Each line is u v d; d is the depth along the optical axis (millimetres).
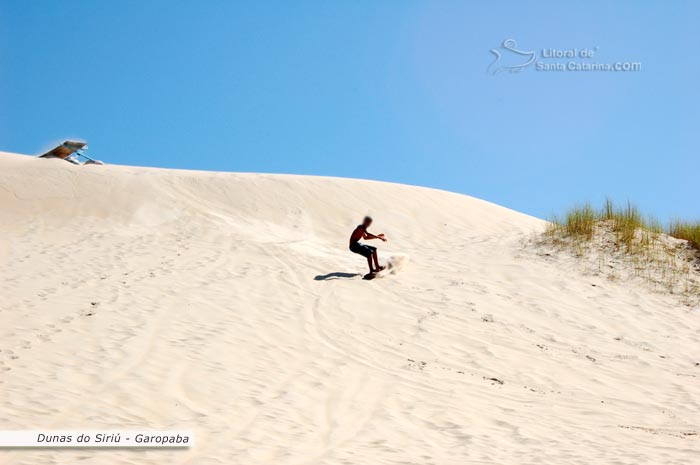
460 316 11672
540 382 9109
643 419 7742
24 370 8195
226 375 8500
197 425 6855
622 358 10281
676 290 13391
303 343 10070
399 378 8859
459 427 7121
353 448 6355
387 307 11992
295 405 7664
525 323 11609
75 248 14922
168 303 11414
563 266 14523
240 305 11539
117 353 9008
